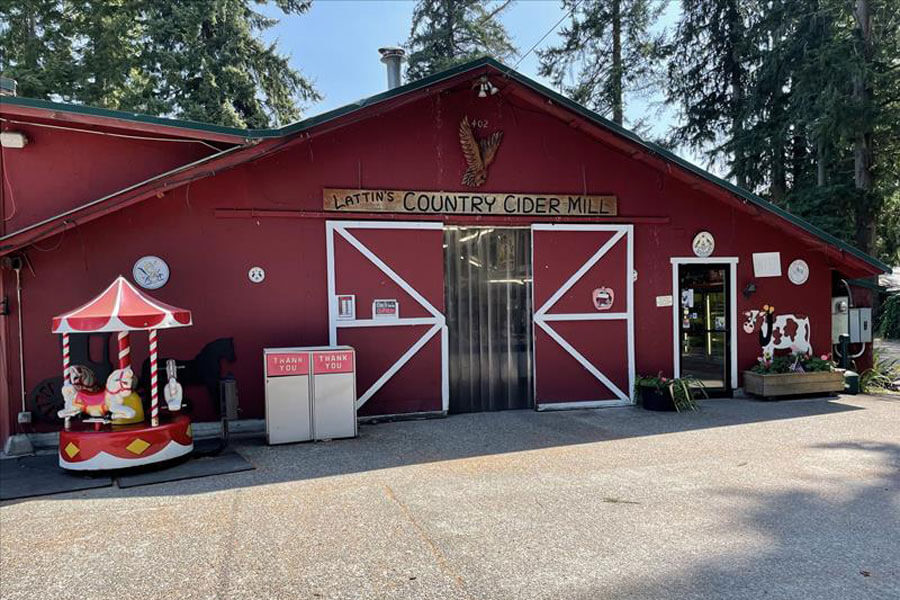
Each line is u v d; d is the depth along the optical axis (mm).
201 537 3988
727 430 6992
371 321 7570
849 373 9430
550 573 3447
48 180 6672
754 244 9211
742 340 9219
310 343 7344
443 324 7840
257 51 21094
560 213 8312
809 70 16719
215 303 6996
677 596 3188
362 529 4098
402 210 7680
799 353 9391
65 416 5523
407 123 7703
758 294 9266
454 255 8008
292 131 6723
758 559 3617
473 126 7957
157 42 19078
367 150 7551
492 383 8180
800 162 20359
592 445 6348
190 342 6902
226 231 7035
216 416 6922
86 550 3811
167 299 6832
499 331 8188
